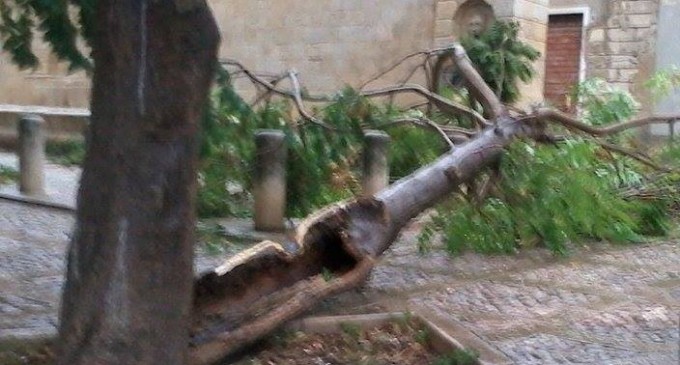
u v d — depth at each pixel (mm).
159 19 3719
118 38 3742
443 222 7836
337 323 5555
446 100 8742
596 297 6727
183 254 3947
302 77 18172
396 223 6234
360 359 5168
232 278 5105
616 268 7762
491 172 7918
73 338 3875
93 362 3816
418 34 16625
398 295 6586
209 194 8820
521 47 13469
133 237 3820
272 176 8641
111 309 3816
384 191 6418
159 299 3889
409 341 5488
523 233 8156
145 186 3812
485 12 15695
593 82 10883
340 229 5766
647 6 17609
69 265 3941
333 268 5762
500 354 5262
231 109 7387
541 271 7570
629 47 17828
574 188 8070
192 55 3789
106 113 3807
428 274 7336
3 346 4949
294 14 18250
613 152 9133
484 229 7941
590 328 5883
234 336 4883
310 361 5102
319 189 8828
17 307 5848
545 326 5898
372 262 5816
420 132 8867
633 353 5355
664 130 12750
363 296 6504
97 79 3844
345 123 8656
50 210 9914
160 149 3828
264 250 5309
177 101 3793
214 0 19141
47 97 21359
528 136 8211
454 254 7961
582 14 18281
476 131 8344
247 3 18797
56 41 5766
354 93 8828
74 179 12352
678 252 8523
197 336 4777
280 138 8602
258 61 18688
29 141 10594
